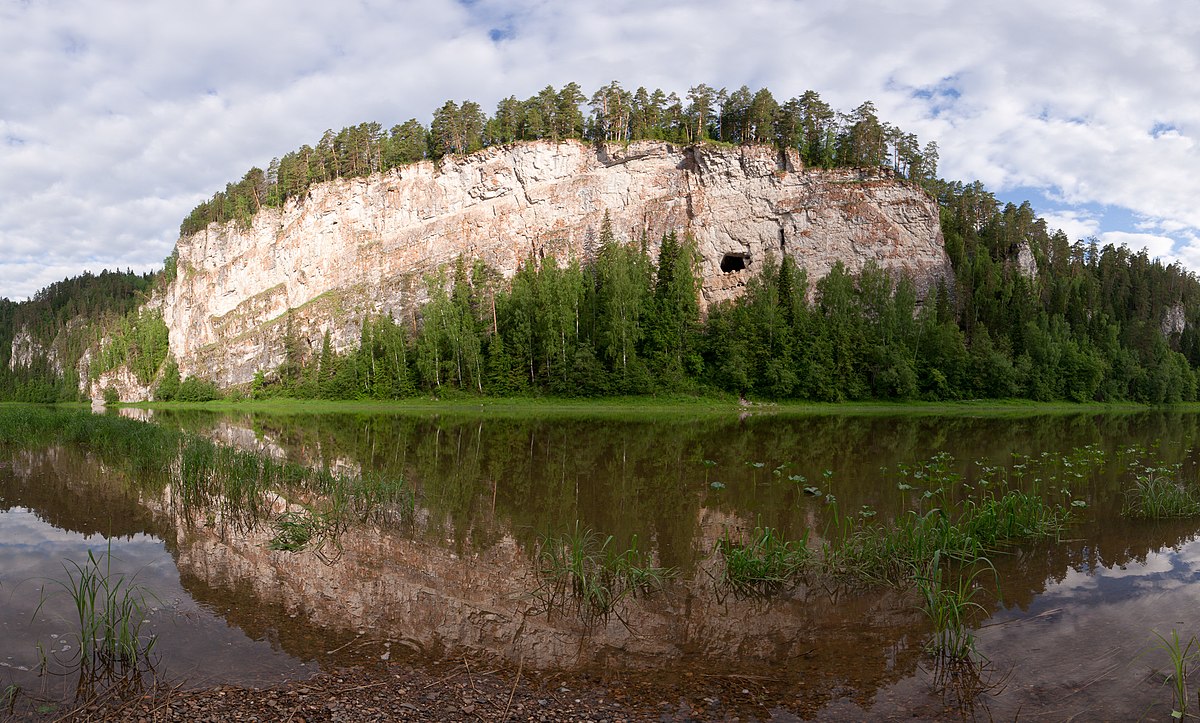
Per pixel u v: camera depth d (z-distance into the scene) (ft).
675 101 374.63
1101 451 95.71
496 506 57.77
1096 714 22.22
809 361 261.24
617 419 183.11
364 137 412.98
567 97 373.61
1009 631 29.63
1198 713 22.09
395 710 22.47
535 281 308.60
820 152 365.81
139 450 87.04
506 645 28.53
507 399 266.57
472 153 378.73
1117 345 306.76
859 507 57.00
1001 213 420.36
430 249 378.94
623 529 49.47
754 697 23.62
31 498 60.95
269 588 36.09
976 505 56.85
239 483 59.31
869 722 21.74
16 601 33.50
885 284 288.10
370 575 38.52
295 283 403.13
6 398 497.05
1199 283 539.29
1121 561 40.29
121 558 41.86
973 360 270.46
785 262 299.38
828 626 30.83
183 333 456.04
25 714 22.21
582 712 22.44
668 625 31.04
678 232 351.25
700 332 293.23
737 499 60.64
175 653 27.32
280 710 22.38
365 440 118.73
